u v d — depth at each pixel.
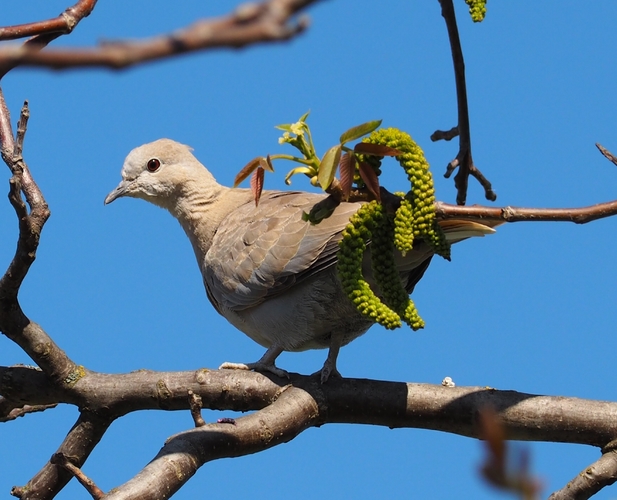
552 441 10.10
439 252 7.71
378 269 8.14
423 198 7.63
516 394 10.29
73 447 10.35
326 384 10.56
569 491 9.20
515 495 3.19
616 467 9.16
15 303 9.90
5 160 9.38
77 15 6.63
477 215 7.58
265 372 10.83
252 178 7.93
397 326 8.00
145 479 8.32
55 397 10.39
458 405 10.31
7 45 3.01
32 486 10.33
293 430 9.98
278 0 2.70
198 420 9.13
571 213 7.36
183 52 2.71
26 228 9.28
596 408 10.00
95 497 8.61
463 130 11.70
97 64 2.71
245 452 9.43
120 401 10.38
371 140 7.67
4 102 9.79
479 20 8.16
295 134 7.64
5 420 10.84
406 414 10.41
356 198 7.98
